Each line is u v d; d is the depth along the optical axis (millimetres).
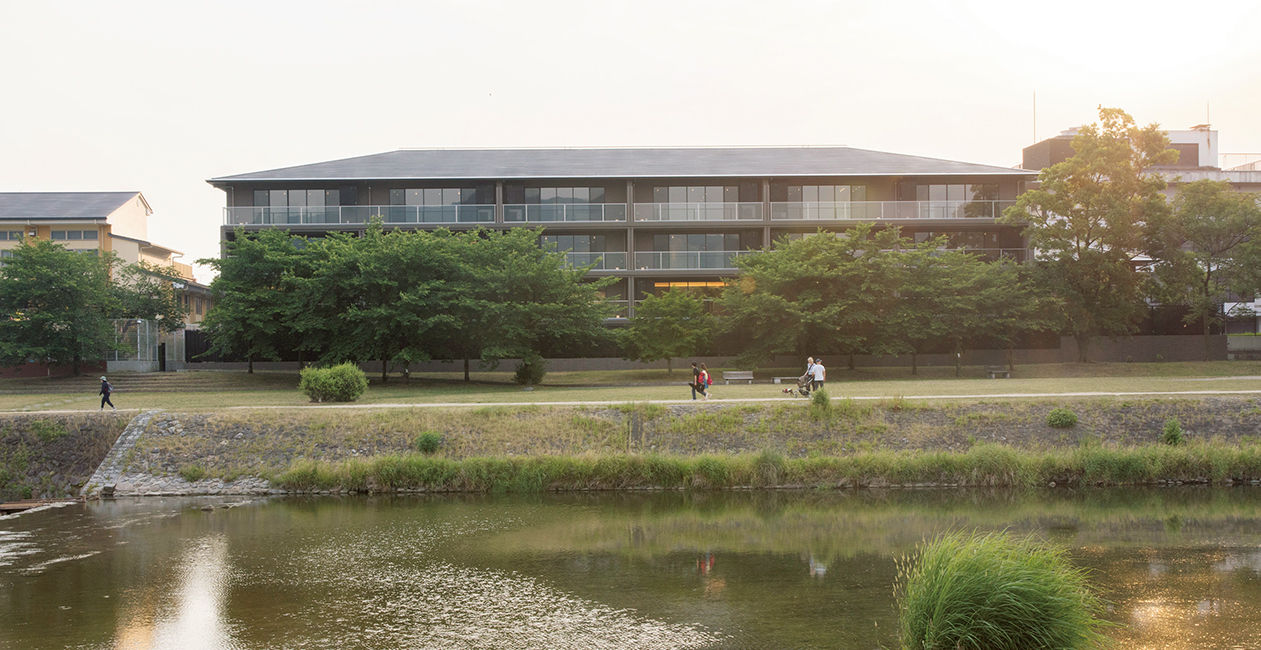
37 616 12188
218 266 39344
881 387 33188
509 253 39875
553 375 46750
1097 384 32969
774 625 11586
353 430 24406
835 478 22391
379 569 14727
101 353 39750
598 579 14062
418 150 58969
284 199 51344
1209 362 44594
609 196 53125
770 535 17188
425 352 37969
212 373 41188
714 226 51594
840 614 12078
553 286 39625
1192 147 67688
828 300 42406
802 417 25375
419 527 18062
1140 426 24734
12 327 37219
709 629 11422
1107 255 43344
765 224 51156
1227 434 24375
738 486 22344
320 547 16297
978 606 8852
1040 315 43250
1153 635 11078
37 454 23578
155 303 44562
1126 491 21422
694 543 16578
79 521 18906
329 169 52094
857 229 42938
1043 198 43594
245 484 22453
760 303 41031
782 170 52531
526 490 22203
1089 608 10703
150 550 16141
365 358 37000
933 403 25922
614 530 17734
